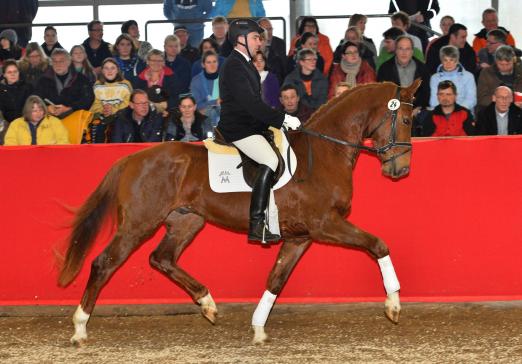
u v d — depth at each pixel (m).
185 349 8.53
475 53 15.12
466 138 10.02
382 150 8.76
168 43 14.93
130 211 8.73
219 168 8.75
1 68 15.93
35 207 10.30
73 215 9.34
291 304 10.30
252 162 8.70
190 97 12.27
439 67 13.77
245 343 8.77
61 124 12.62
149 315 10.32
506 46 13.57
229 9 17.44
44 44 17.31
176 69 14.91
